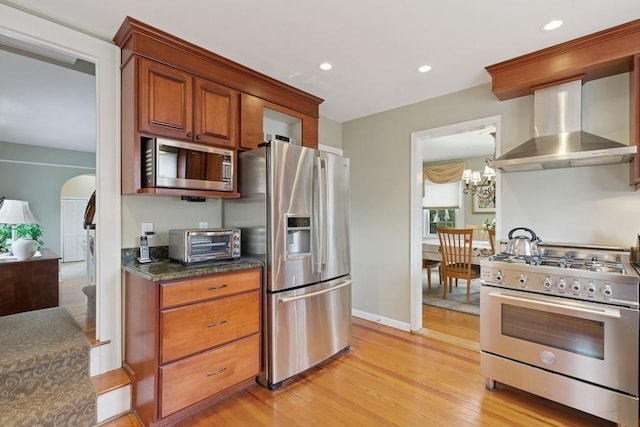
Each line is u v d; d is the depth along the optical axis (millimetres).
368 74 2658
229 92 2428
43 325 2332
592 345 1833
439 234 4449
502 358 2158
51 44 1892
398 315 3457
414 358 2725
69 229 7414
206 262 2207
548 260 2201
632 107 2150
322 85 2885
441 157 6781
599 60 2074
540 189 2551
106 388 1903
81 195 7688
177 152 2086
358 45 2199
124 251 2195
